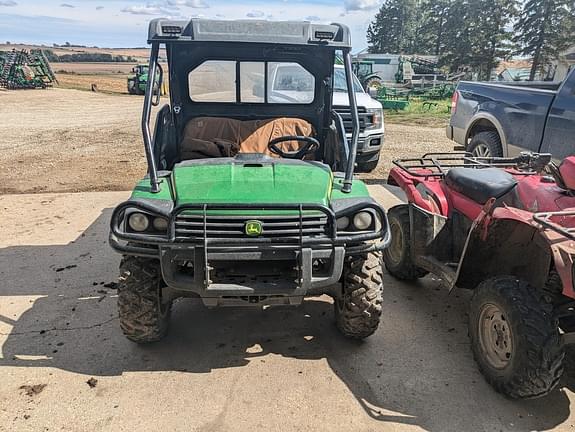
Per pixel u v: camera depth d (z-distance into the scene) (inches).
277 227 125.0
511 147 256.2
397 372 135.6
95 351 143.3
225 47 172.4
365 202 129.8
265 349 145.4
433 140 511.5
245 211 124.5
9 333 151.6
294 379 132.2
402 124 665.0
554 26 1636.3
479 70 1925.4
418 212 168.9
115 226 126.3
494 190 151.5
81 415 118.5
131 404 122.3
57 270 194.5
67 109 807.7
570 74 224.2
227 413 119.8
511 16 1840.6
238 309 167.6
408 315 165.8
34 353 141.9
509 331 119.3
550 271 132.3
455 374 135.0
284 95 184.9
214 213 124.2
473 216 156.9
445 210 168.2
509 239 136.0
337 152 168.7
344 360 140.6
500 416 119.6
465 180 162.1
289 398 125.1
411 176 181.2
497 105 266.5
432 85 1235.9
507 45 1836.9
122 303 135.3
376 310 139.9
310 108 187.3
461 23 2097.7
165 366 136.9
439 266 157.9
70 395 125.0
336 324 153.6
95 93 1159.0
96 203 279.0
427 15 2805.1
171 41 145.8
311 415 119.5
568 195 134.9
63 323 157.6
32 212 263.3
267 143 171.3
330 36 150.3
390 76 1519.4
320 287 128.3
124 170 366.3
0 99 937.5
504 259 142.9
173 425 115.8
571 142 219.3
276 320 161.2
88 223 247.0
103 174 352.8
